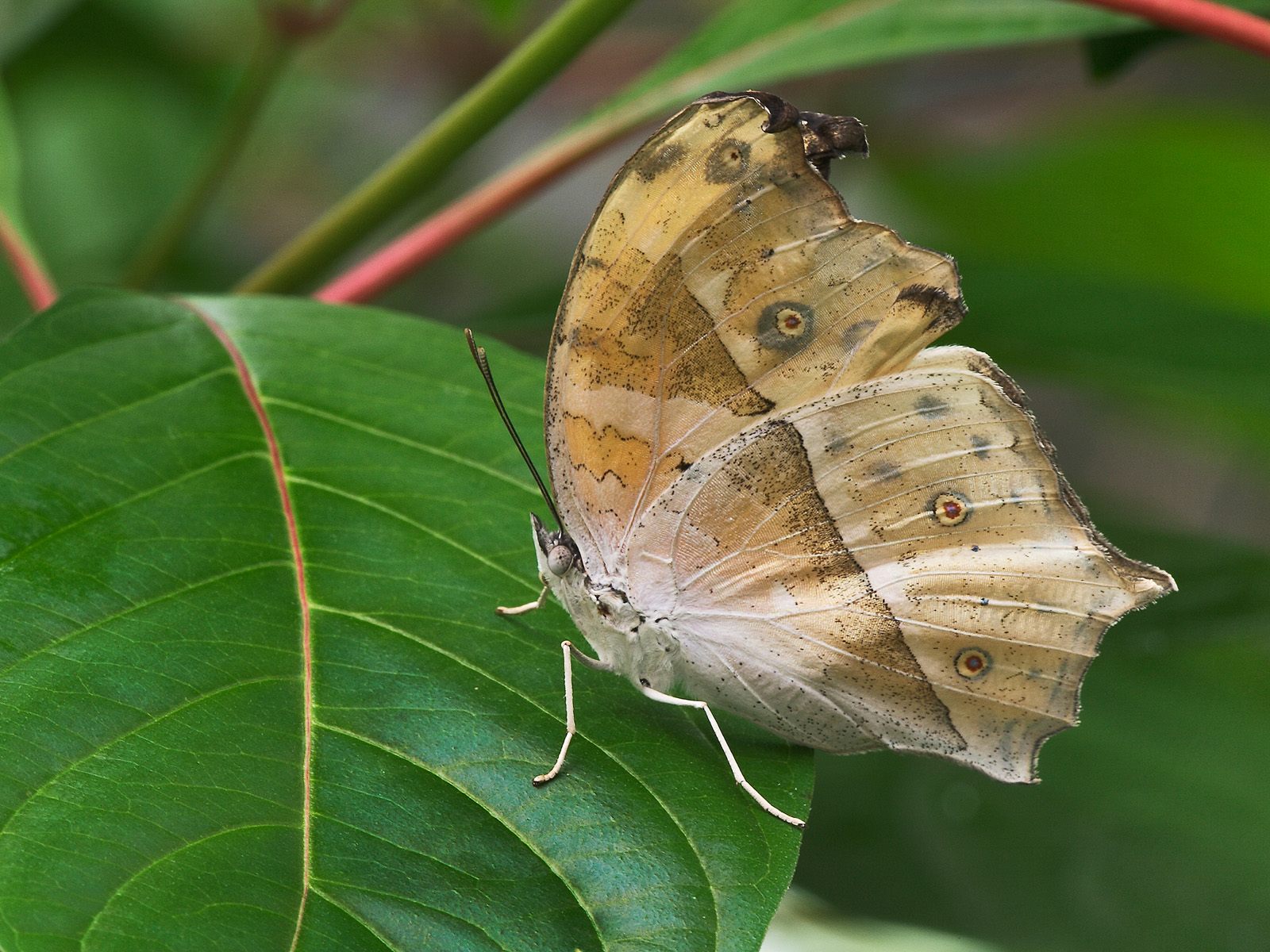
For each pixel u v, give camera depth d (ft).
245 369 2.14
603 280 2.10
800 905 2.26
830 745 2.15
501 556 2.11
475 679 2.08
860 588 2.12
